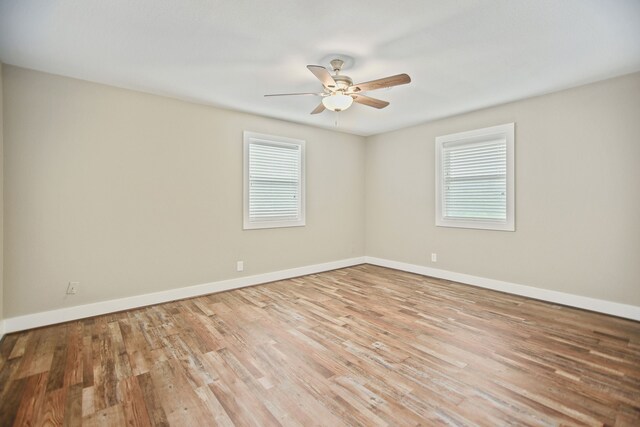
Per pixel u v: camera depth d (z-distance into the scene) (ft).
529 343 8.58
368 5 6.68
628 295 10.32
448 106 13.42
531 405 5.99
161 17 7.07
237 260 14.14
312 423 5.56
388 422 5.57
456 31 7.67
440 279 15.62
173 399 6.23
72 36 7.82
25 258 9.54
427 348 8.32
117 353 8.09
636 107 10.07
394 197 17.83
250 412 5.85
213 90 11.48
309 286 14.46
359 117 15.11
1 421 5.61
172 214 12.31
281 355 7.97
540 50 8.61
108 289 10.96
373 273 16.97
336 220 18.04
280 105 13.21
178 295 12.48
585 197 11.14
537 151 12.25
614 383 6.69
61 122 10.05
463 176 14.73
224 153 13.65
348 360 7.72
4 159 9.19
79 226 10.41
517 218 12.87
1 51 8.52
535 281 12.44
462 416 5.71
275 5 6.66
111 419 5.67
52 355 7.99
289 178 15.92
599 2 6.55
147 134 11.68
